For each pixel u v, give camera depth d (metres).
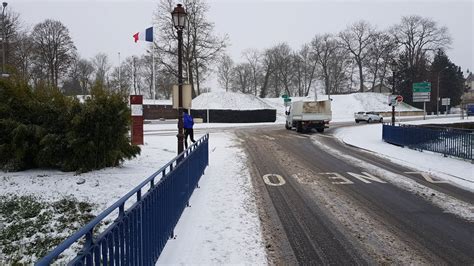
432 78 78.81
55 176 12.27
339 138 25.95
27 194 10.69
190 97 12.86
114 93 13.43
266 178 11.69
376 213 7.93
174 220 6.59
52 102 13.27
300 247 5.97
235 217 7.52
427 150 18.17
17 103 13.32
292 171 13.03
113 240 3.45
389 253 5.76
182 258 5.46
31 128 12.94
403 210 8.17
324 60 93.38
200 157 11.42
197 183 10.44
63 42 72.31
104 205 9.88
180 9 12.60
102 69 98.12
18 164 12.97
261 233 6.61
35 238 8.63
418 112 72.19
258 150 19.03
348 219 7.49
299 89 98.12
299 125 31.38
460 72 96.94
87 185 11.30
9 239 8.68
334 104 76.25
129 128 14.11
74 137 12.64
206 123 49.25
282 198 9.16
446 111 73.69
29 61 66.19
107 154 13.26
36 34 70.25
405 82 79.12
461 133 15.43
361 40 91.50
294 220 7.39
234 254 5.64
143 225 4.48
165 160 15.17
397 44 89.50
